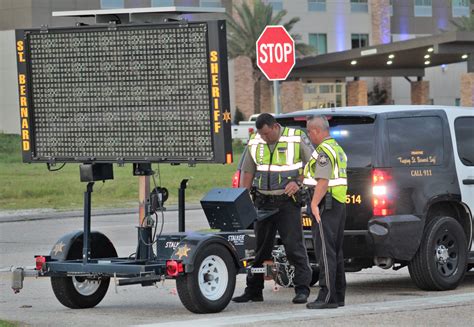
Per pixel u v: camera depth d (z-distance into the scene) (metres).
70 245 27.23
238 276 35.09
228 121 24.72
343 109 30.42
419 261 29.45
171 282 33.38
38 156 27.00
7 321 23.89
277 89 41.31
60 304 28.66
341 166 25.36
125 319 25.16
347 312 24.00
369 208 28.86
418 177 29.45
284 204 26.98
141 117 25.58
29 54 26.75
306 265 27.44
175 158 25.28
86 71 26.17
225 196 26.20
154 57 25.28
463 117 31.14
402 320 22.66
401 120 29.62
